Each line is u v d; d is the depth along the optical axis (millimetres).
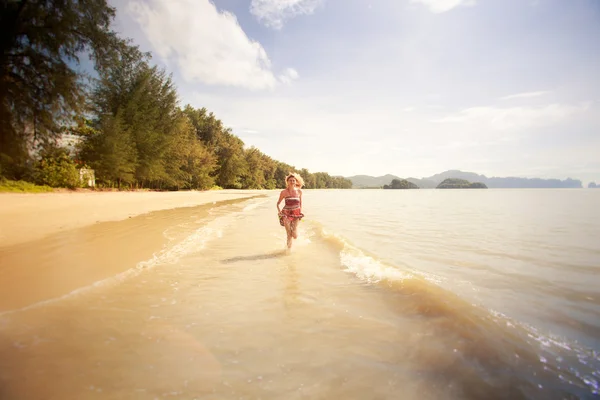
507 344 2084
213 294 3141
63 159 21250
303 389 1637
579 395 1564
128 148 23938
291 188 5566
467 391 1614
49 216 8680
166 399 1521
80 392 1553
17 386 1582
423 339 2193
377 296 3109
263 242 6250
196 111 53188
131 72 24734
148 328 2328
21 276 3520
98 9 12672
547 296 3002
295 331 2328
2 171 15070
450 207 17391
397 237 6883
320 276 3846
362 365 1873
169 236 6445
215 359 1914
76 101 13469
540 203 19453
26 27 11109
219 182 56938
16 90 11594
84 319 2451
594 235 6793
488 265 4246
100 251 4863
